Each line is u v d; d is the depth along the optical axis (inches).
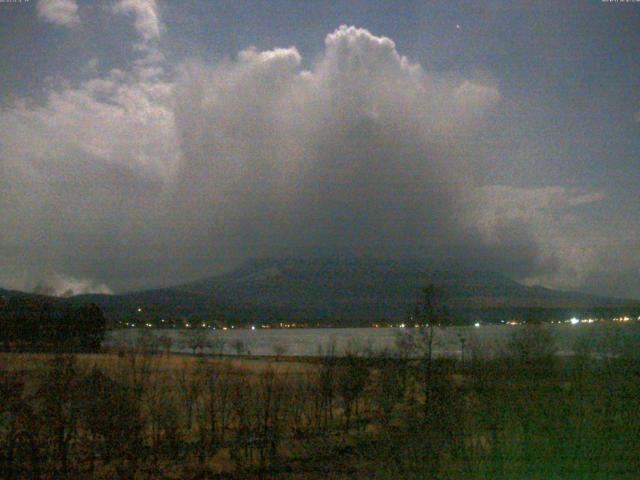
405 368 1029.8
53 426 748.0
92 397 785.6
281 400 1040.2
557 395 727.1
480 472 634.2
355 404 1210.0
